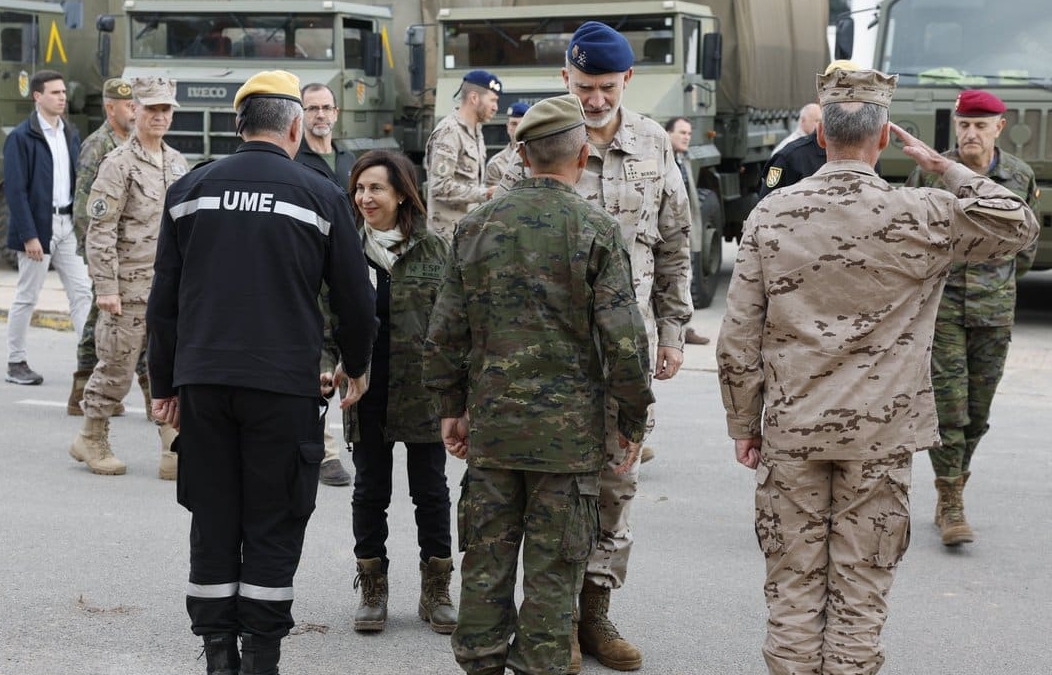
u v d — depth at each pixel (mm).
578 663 4605
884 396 3750
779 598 3885
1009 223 3734
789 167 6848
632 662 4652
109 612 5145
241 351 4035
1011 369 10508
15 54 14734
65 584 5453
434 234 4977
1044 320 12945
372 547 5004
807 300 3783
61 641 4840
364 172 4875
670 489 7191
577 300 3787
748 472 7574
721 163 15180
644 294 4676
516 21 12812
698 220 10656
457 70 12992
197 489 4137
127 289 7137
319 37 13383
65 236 9461
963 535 6102
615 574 4703
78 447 7352
